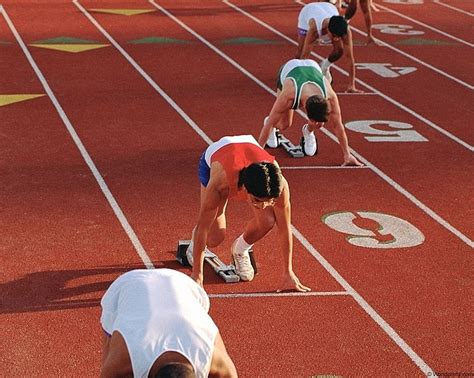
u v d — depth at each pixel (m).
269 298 8.79
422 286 9.22
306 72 11.32
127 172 12.04
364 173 12.41
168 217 10.61
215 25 21.38
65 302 8.54
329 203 11.29
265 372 7.52
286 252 8.63
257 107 15.21
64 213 10.60
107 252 9.63
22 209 10.66
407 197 11.63
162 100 15.38
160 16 22.17
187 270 9.29
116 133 13.64
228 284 9.04
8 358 7.57
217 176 7.75
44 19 21.31
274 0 24.72
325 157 12.98
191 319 5.05
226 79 16.84
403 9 24.47
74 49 18.56
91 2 23.55
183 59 18.14
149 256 9.57
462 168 12.81
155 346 4.93
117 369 4.98
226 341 7.97
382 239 10.31
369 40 20.03
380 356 7.86
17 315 8.27
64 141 13.19
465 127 14.72
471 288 9.22
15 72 16.73
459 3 25.70
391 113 15.26
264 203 7.22
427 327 8.41
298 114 14.85
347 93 16.19
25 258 9.41
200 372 4.94
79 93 15.59
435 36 21.38
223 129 14.04
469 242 10.36
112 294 5.34
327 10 15.36
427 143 13.82
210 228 8.41
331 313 8.57
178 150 13.01
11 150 12.71
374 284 9.20
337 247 10.04
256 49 19.20
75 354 7.67
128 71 17.11
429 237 10.45
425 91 16.67
